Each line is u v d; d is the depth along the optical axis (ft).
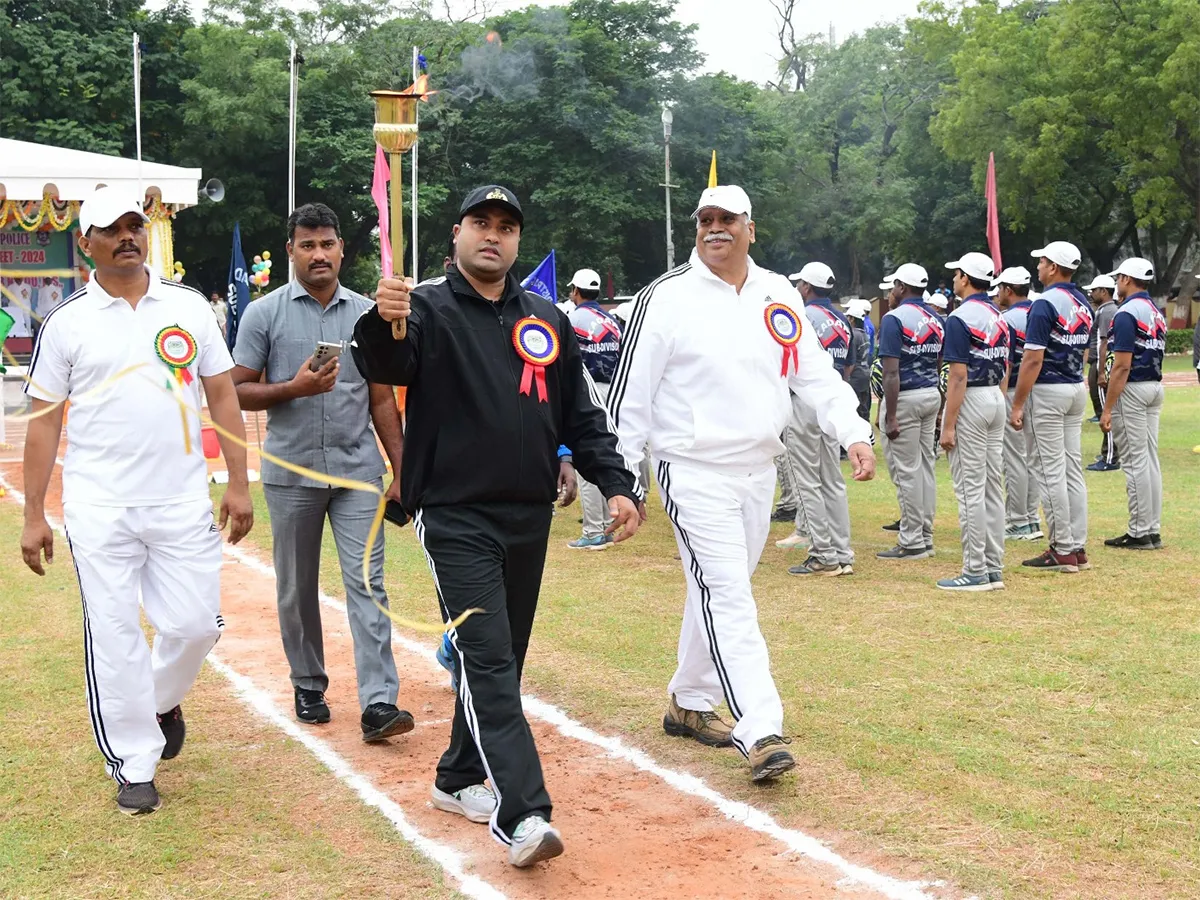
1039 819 12.86
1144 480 27.68
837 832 12.67
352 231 120.67
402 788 14.21
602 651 19.98
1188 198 112.37
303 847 12.53
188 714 17.07
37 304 56.54
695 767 14.74
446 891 11.50
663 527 32.91
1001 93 116.16
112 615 13.33
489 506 12.44
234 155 111.75
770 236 142.00
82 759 15.15
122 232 13.24
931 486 28.12
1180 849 12.10
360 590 15.98
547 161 115.14
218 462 41.63
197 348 13.96
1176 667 18.38
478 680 11.98
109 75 106.22
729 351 14.40
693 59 123.44
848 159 148.05
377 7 111.04
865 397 42.37
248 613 23.20
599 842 12.60
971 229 140.97
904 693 17.37
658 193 120.67
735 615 14.25
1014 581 24.91
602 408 13.41
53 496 37.93
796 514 32.71
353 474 16.10
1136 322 26.86
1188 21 100.53
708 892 11.38
